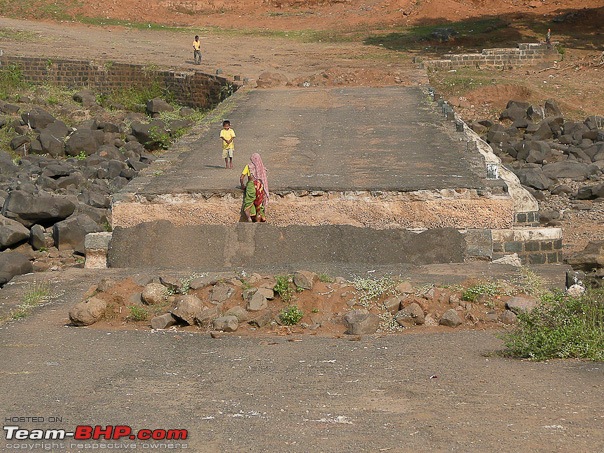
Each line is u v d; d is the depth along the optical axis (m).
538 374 9.36
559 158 34.69
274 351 11.01
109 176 32.12
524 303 12.57
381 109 31.61
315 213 18.67
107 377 9.70
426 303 12.75
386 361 10.23
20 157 36.00
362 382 9.27
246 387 9.20
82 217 23.45
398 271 15.41
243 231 17.47
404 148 24.05
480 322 12.40
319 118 30.11
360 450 7.15
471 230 17.86
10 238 22.81
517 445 7.17
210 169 21.59
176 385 9.33
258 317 12.49
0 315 13.41
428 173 20.23
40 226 23.47
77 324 12.70
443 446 7.18
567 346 10.23
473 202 18.44
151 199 18.80
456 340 11.39
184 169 21.64
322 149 24.33
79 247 22.61
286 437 7.49
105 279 13.79
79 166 33.62
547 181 30.75
